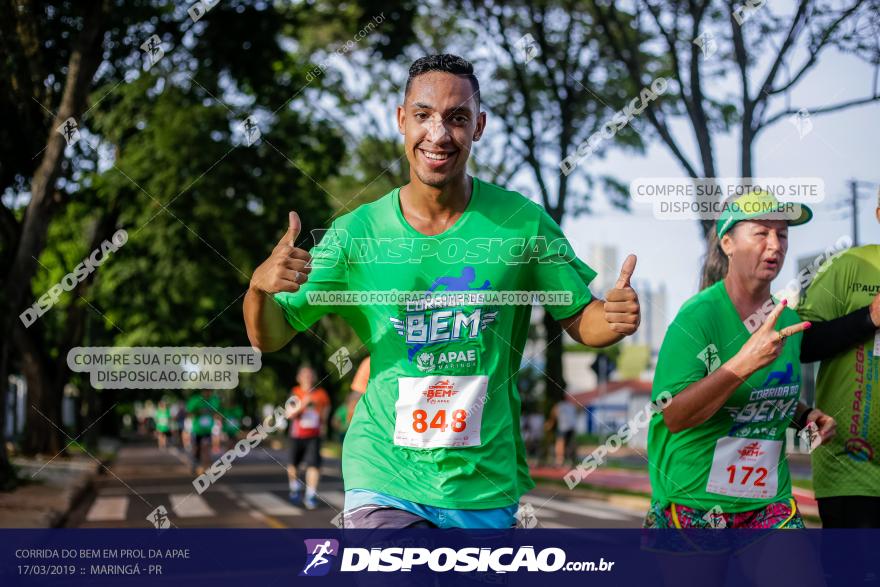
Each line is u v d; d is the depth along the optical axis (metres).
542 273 3.10
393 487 3.00
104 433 41.69
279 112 17.45
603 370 20.30
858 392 3.69
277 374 28.17
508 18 15.18
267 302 2.91
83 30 11.63
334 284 3.08
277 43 15.52
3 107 12.57
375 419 3.07
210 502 11.79
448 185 2.97
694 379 3.35
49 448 21.11
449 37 16.83
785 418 3.39
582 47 15.48
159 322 20.20
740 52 9.37
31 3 11.84
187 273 18.27
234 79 15.64
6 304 12.24
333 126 19.25
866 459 3.68
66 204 18.39
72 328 21.61
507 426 3.04
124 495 13.09
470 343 3.01
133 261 19.34
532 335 23.56
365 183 21.72
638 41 12.32
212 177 17.09
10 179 14.32
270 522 9.30
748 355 3.11
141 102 16.45
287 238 2.83
